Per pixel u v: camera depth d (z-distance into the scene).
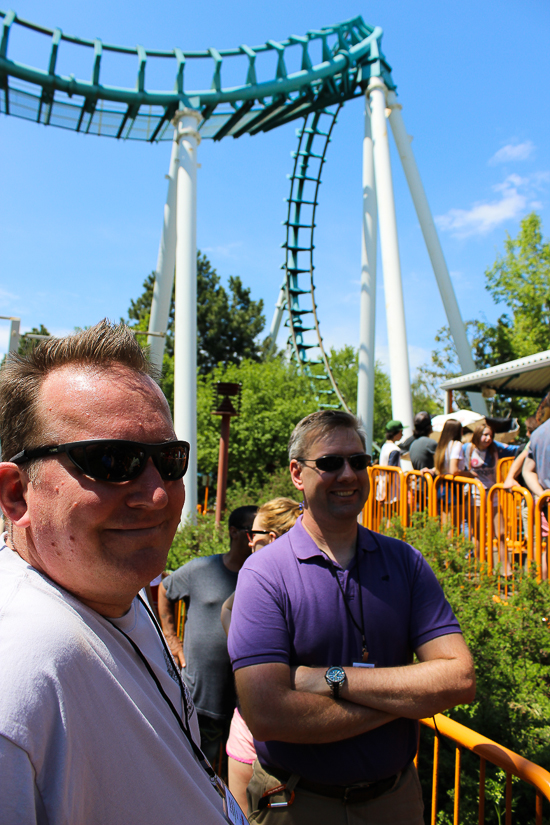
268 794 1.85
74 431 0.98
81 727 0.85
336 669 1.73
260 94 15.12
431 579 2.01
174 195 15.73
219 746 3.07
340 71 16.02
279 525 2.85
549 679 3.13
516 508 5.10
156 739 0.96
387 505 7.30
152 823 0.91
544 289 22.27
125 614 1.14
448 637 1.86
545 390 12.66
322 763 1.78
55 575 0.99
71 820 0.81
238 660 1.80
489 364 24.39
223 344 39.28
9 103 15.15
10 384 1.04
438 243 15.30
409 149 15.79
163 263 15.80
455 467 6.17
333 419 2.05
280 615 1.86
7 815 0.72
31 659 0.82
